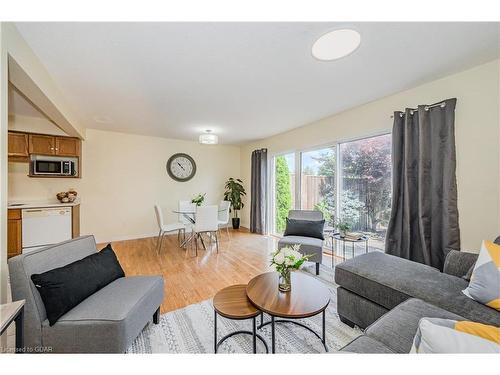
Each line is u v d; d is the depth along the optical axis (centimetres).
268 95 272
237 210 616
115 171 459
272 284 170
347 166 347
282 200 495
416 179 250
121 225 465
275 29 156
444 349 60
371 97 281
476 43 173
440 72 219
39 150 366
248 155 594
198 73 218
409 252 249
